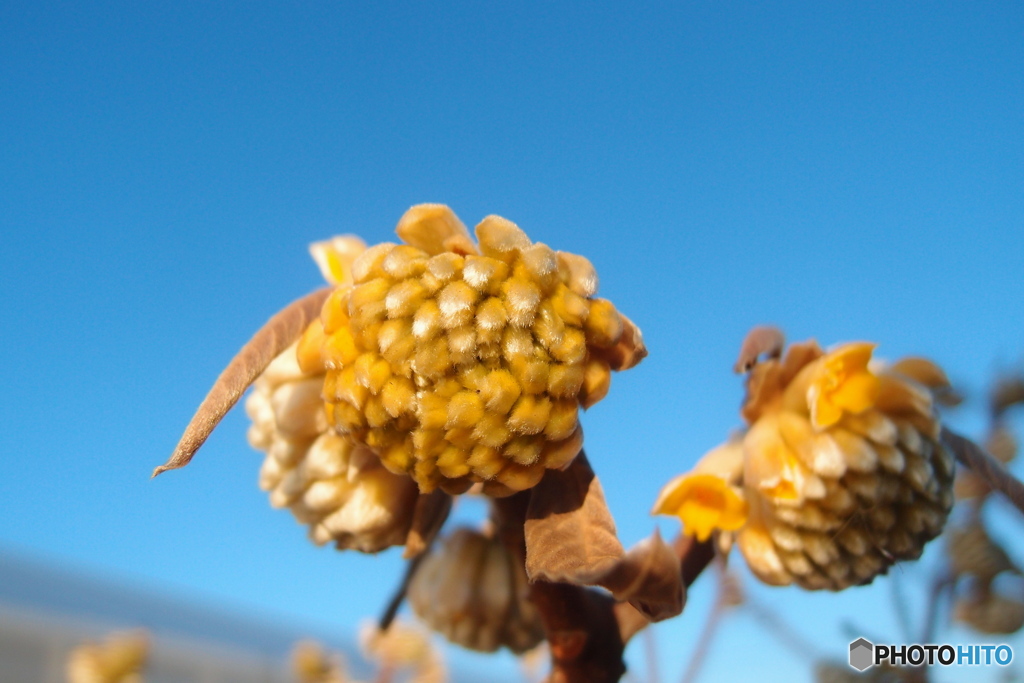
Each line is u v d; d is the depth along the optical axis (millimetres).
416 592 152
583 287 110
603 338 109
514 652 148
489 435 106
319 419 126
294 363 127
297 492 129
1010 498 130
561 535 106
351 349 111
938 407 139
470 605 146
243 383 110
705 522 127
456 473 108
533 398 106
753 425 136
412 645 243
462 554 149
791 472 128
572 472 110
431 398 106
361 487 125
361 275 111
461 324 106
